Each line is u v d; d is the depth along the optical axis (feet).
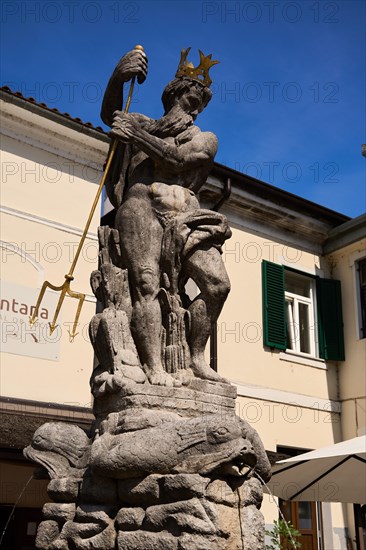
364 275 46.37
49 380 34.76
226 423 12.20
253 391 40.57
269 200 43.50
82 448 14.21
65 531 13.15
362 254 46.16
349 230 46.06
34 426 30.48
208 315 15.20
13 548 33.68
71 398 35.19
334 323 46.16
